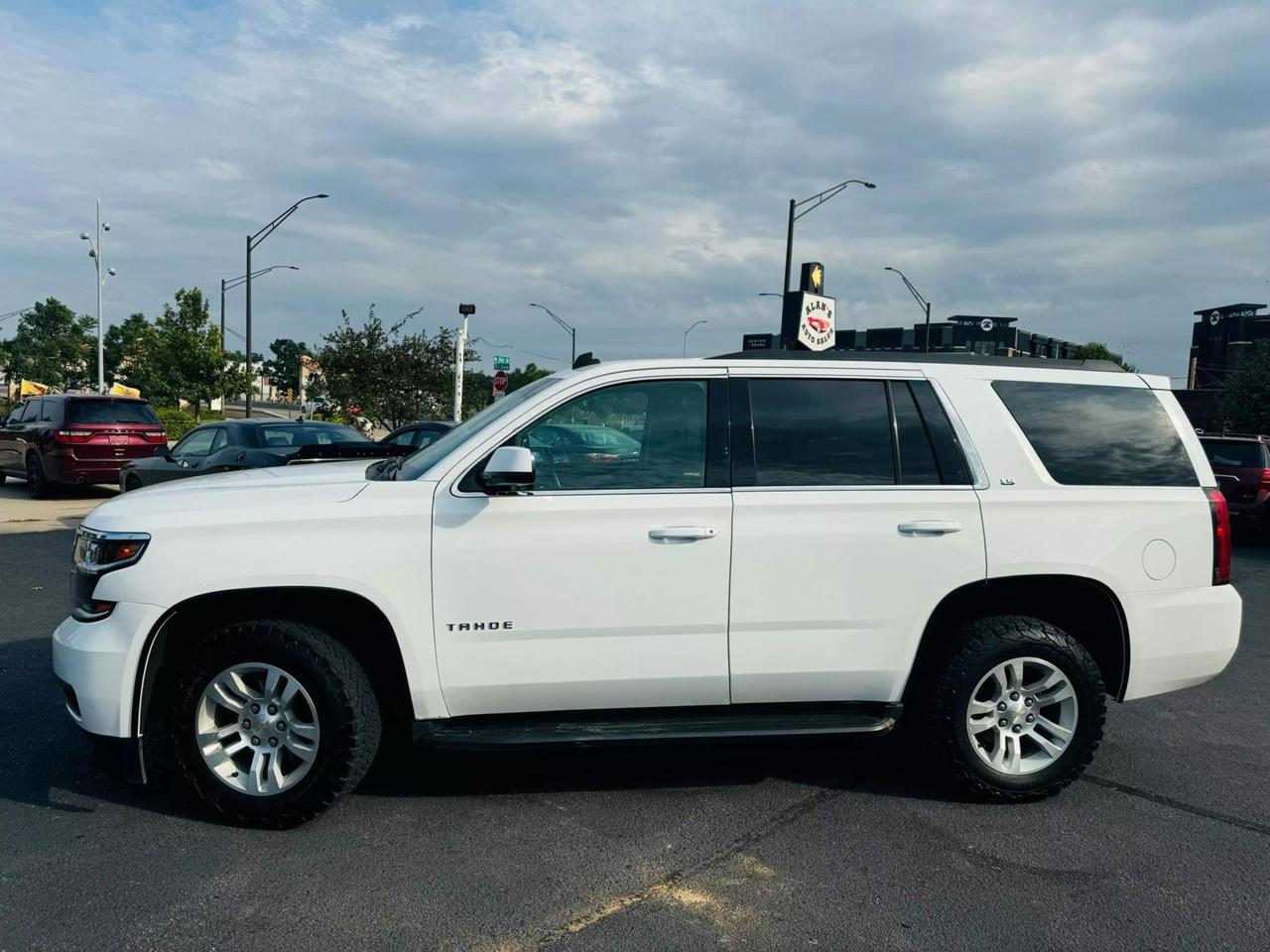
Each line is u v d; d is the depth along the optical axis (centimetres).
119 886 325
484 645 372
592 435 389
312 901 316
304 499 370
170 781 414
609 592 376
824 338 1981
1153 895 327
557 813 391
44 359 5766
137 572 354
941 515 393
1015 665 399
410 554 366
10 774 421
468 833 371
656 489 385
